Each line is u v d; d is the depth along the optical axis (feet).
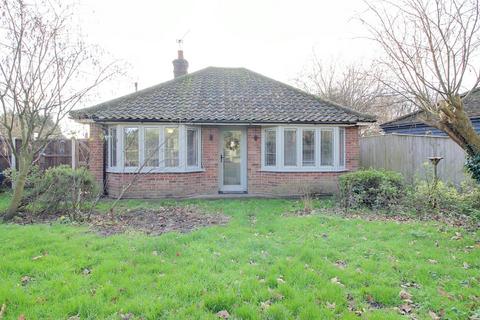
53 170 31.27
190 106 42.98
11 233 21.98
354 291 13.92
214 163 44.65
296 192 42.73
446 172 37.11
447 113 20.70
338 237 21.58
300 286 14.25
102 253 18.07
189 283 14.32
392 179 32.40
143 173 37.29
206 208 33.09
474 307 12.46
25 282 14.57
